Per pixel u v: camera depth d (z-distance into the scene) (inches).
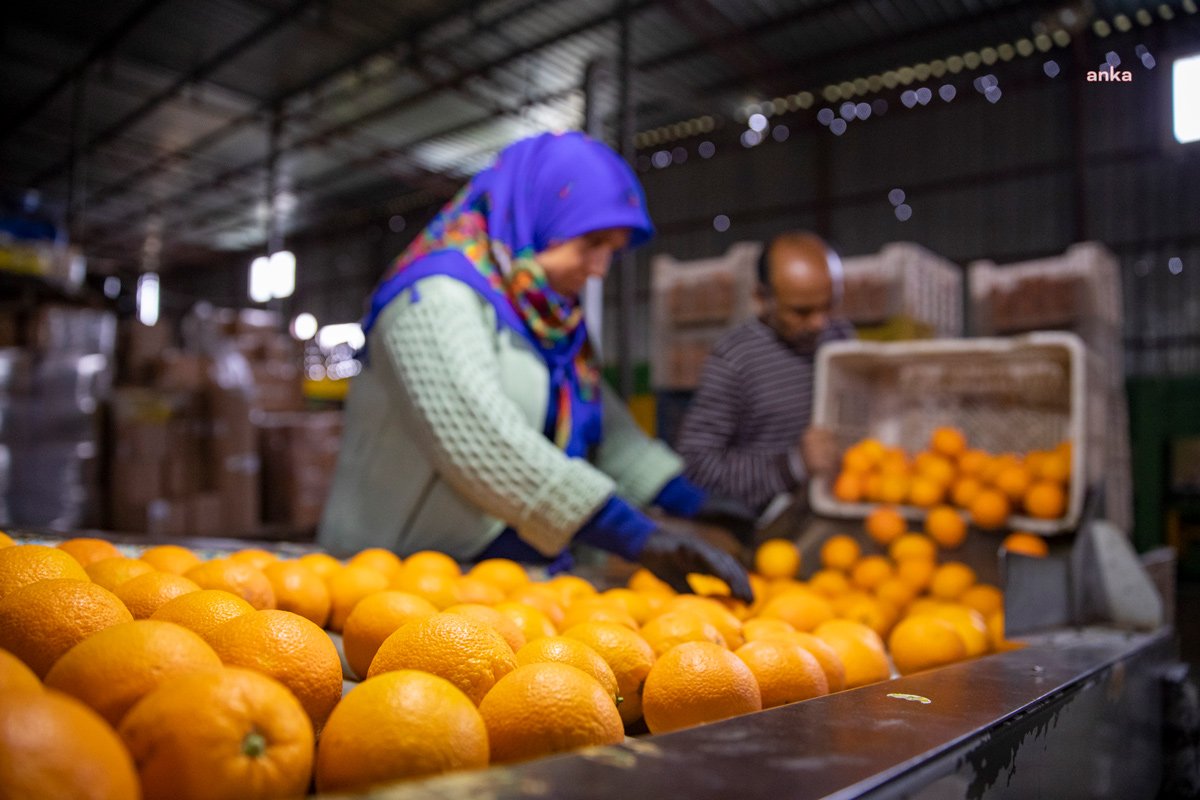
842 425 87.0
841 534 81.0
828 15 311.7
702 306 236.1
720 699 29.5
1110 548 69.7
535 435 58.0
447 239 67.9
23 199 237.8
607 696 25.6
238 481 245.8
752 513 79.5
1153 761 57.4
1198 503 273.4
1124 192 352.5
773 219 442.6
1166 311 346.0
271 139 439.2
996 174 377.4
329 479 277.3
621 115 233.0
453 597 42.8
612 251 72.6
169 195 578.2
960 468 77.5
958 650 45.1
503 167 71.2
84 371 204.7
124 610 27.0
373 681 22.2
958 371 87.2
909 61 351.3
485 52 357.7
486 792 16.9
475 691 26.9
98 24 340.8
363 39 350.3
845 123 418.0
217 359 248.4
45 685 21.4
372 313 65.7
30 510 193.2
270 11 328.8
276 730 19.5
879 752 22.3
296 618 26.5
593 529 55.3
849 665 40.3
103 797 15.5
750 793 18.2
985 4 303.3
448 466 57.5
